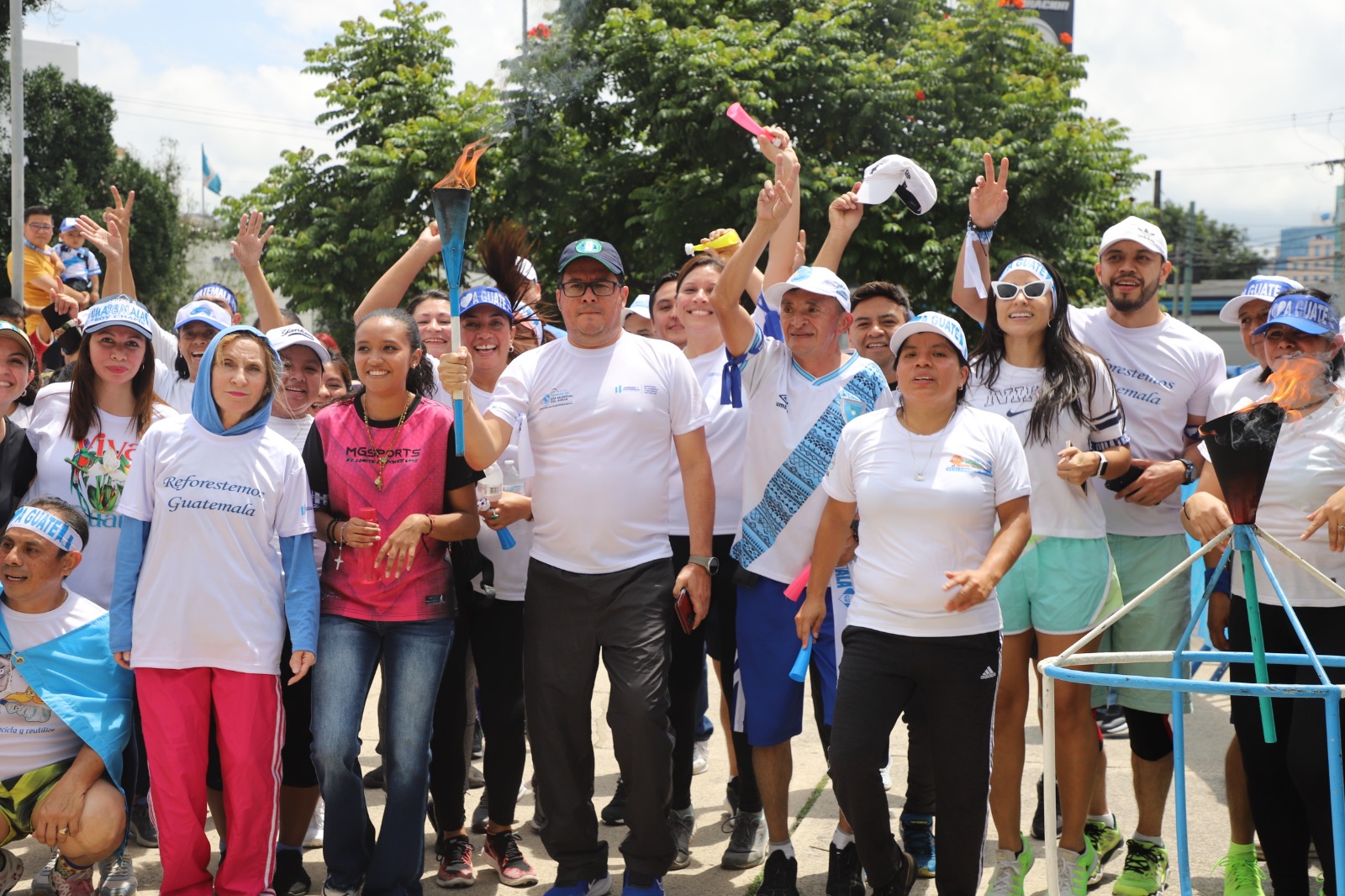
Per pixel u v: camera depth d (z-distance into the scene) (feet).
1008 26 61.05
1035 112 59.11
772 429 13.29
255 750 11.91
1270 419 9.07
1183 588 13.46
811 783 17.07
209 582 11.77
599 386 12.57
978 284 14.83
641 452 12.54
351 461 12.62
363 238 57.98
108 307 13.12
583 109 57.57
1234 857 12.73
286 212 61.41
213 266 106.11
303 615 12.07
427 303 17.33
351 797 12.06
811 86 54.95
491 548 14.11
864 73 55.16
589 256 12.55
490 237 16.63
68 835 11.89
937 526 11.32
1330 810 10.52
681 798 14.23
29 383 15.02
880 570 11.53
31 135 78.28
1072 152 56.95
